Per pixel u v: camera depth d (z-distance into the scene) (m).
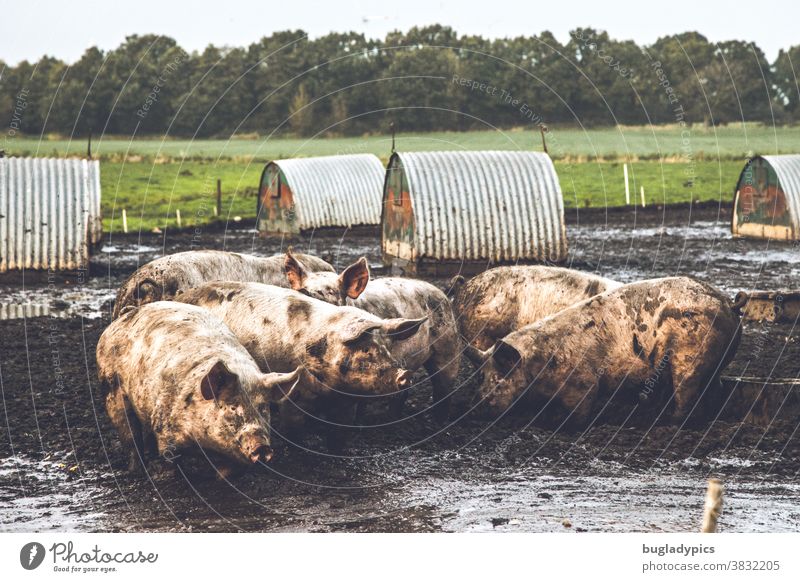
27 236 18.83
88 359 12.45
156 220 31.14
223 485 8.02
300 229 26.20
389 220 20.81
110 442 9.10
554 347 9.80
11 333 14.11
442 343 10.52
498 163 19.83
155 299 11.47
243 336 8.89
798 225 24.50
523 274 11.55
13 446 8.98
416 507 7.62
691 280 10.12
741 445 9.12
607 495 7.90
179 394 7.59
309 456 8.81
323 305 8.84
